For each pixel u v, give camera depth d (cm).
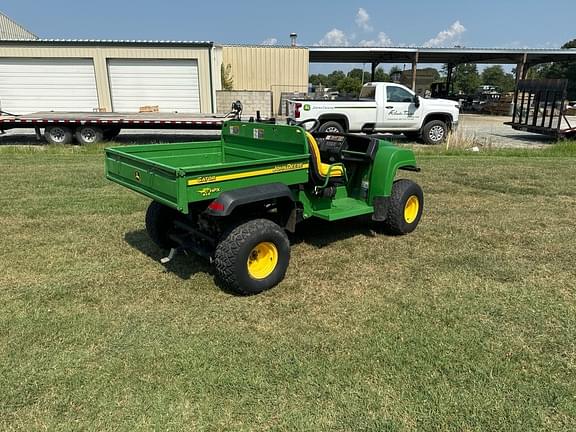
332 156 471
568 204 645
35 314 325
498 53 2558
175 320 321
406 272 408
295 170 385
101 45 1609
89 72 1639
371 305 346
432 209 612
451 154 1122
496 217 579
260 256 365
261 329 311
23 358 275
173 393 248
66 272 396
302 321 322
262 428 225
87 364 271
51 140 1249
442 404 242
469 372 269
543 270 416
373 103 1261
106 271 399
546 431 226
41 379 257
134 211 571
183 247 395
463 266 423
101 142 1262
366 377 263
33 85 1642
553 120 1337
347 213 440
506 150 1170
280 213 396
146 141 1326
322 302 351
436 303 351
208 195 330
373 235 504
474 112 3088
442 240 492
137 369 267
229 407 239
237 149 483
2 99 1645
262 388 252
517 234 514
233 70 2223
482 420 232
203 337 300
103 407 237
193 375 262
